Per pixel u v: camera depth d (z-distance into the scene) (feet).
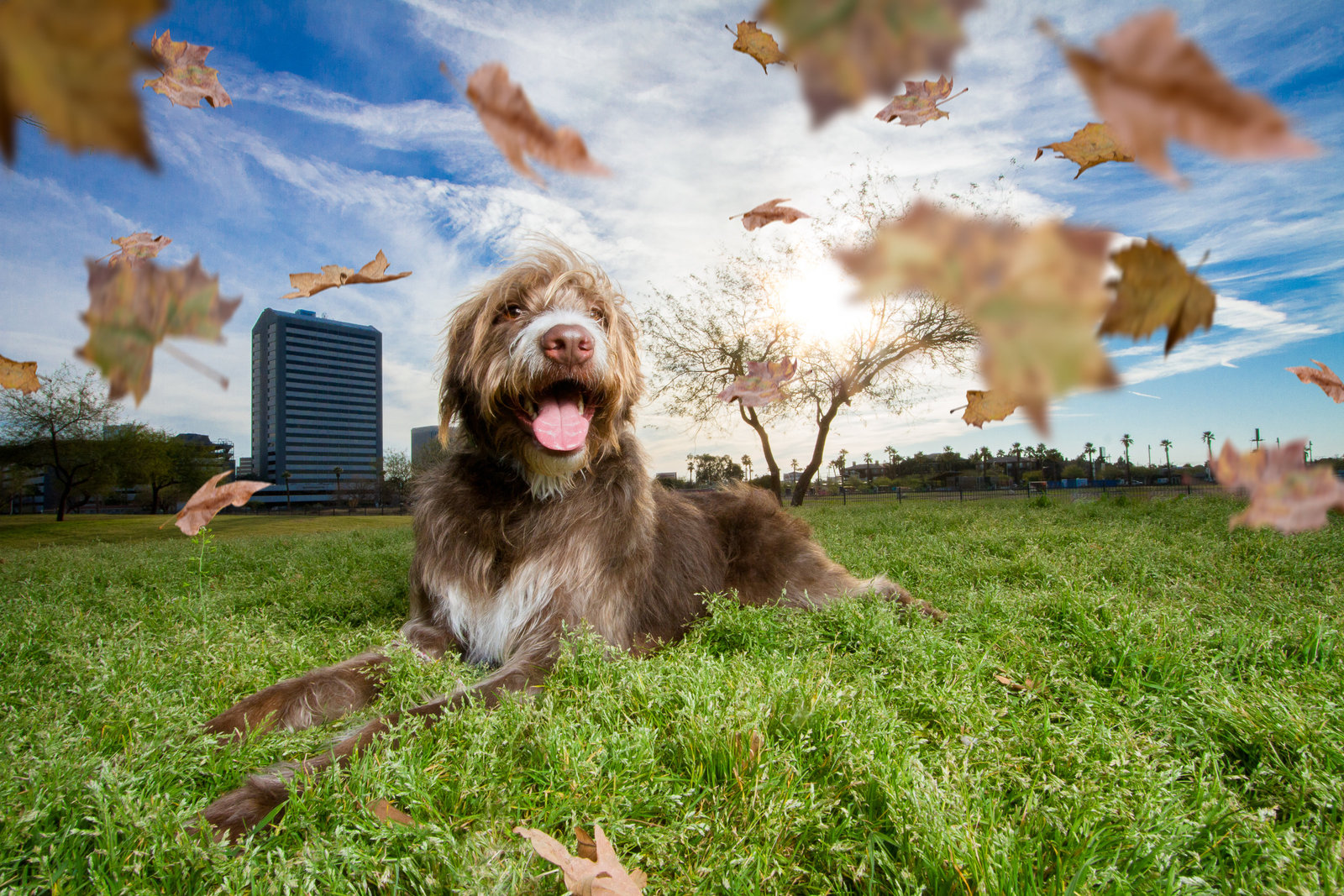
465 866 4.58
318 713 8.25
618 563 11.18
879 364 55.62
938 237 0.93
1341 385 3.83
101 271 1.50
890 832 5.56
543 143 2.12
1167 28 1.17
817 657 9.11
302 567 20.24
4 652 10.04
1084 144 4.02
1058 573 14.39
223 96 5.47
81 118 0.82
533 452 10.13
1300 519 2.11
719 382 72.28
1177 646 9.02
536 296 11.46
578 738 6.34
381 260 4.50
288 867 4.63
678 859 5.09
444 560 11.02
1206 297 1.42
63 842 4.76
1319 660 9.14
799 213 5.35
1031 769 6.34
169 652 9.09
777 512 15.72
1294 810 5.90
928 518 33.73
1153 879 5.02
